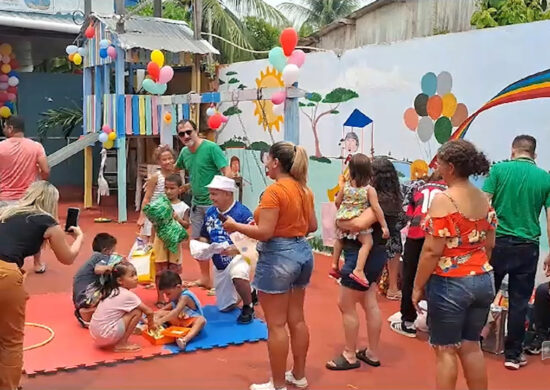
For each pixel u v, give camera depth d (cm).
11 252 392
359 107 834
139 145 1245
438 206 382
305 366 496
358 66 830
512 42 633
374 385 471
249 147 1073
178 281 570
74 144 1157
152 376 477
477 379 397
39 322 589
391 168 542
